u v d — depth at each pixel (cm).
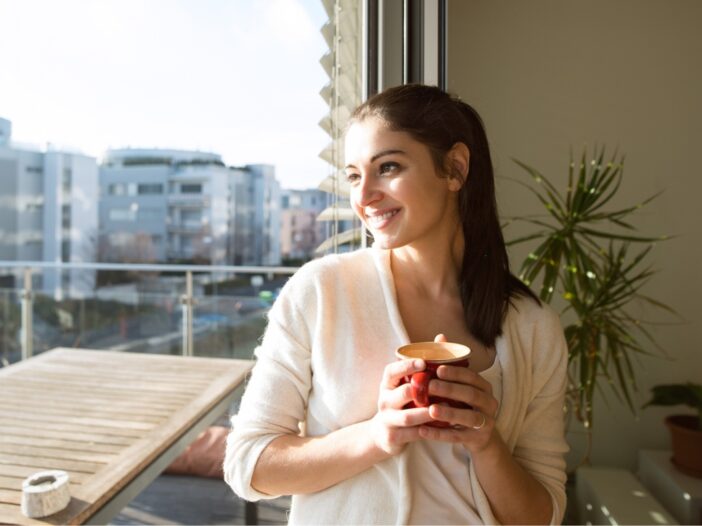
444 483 71
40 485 128
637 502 213
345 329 76
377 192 72
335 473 68
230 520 252
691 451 232
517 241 227
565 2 270
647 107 268
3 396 221
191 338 333
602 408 275
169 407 211
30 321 340
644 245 269
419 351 68
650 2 266
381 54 127
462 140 76
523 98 273
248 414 75
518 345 81
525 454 82
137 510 260
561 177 273
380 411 64
